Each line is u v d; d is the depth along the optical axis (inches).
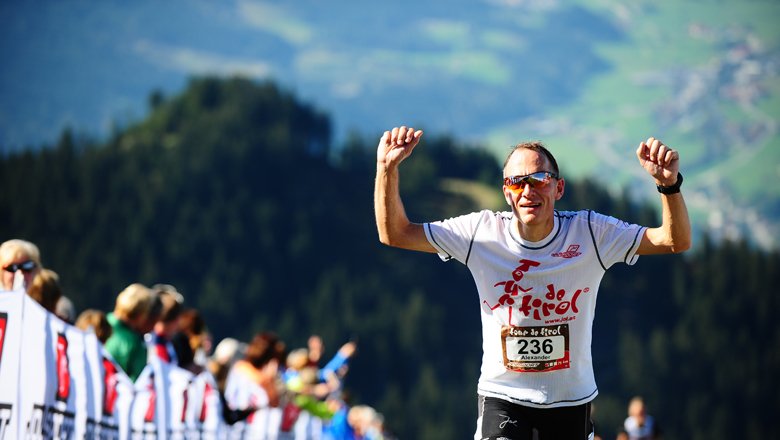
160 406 460.8
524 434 325.4
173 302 503.2
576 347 324.2
